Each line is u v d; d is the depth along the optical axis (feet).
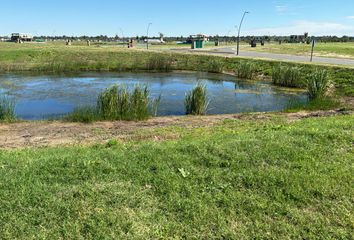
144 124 38.34
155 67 119.75
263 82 88.74
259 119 39.99
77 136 31.50
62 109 53.93
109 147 23.52
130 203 14.42
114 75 102.83
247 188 16.03
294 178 16.72
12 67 110.22
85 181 16.47
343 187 15.87
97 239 12.14
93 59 130.93
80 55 136.56
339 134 24.17
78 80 89.30
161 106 56.24
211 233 12.62
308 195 15.23
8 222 12.97
